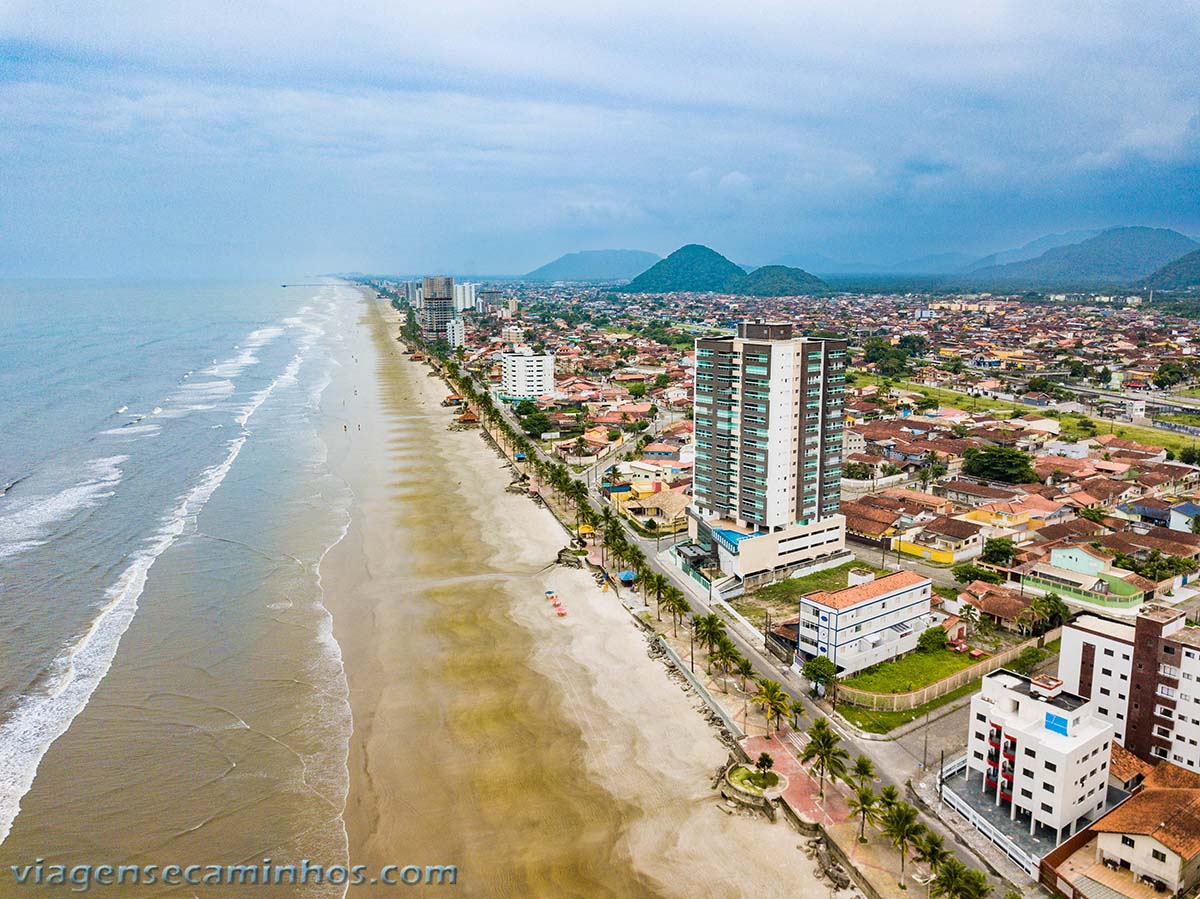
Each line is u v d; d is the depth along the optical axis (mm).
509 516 171250
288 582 131375
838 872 70438
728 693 100625
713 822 77250
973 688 103125
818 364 136125
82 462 195375
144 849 72188
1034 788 74250
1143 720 86188
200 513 162875
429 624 118438
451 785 82250
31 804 77312
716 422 142625
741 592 133000
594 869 71062
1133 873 67625
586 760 86625
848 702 99625
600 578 137500
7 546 140375
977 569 139500
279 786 81375
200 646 109062
